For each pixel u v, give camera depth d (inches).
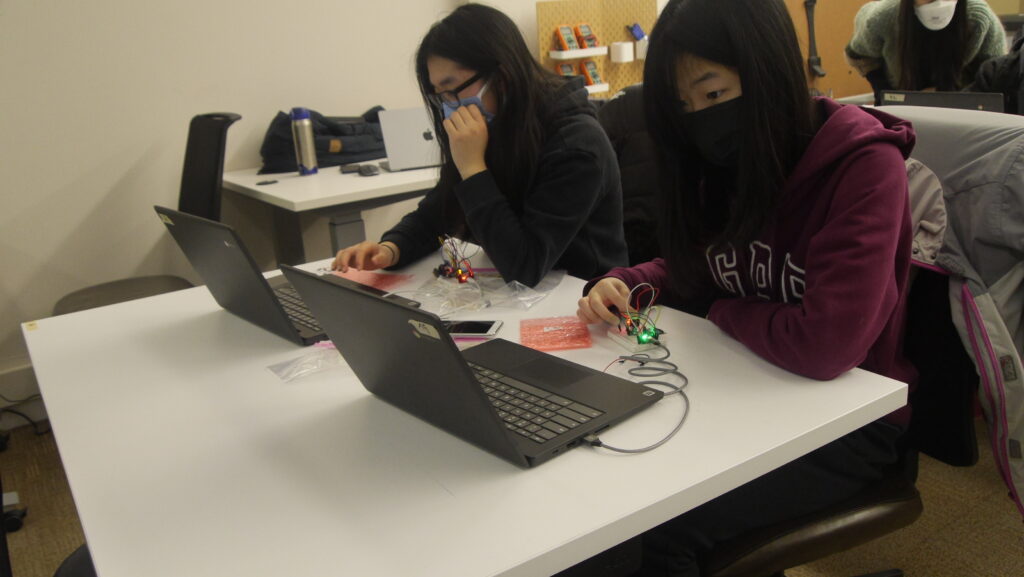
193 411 43.2
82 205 118.0
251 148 130.4
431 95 66.1
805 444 35.7
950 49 124.1
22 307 116.2
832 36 173.9
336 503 32.9
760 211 45.2
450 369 33.3
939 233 48.1
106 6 113.8
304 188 110.1
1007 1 188.7
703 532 43.5
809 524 44.0
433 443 37.5
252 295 52.9
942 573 67.8
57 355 53.1
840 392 39.2
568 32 148.1
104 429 41.8
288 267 41.2
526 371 43.1
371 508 32.3
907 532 73.7
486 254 66.1
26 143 112.2
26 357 117.1
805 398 38.7
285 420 41.2
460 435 37.5
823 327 39.5
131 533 32.0
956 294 47.8
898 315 45.8
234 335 55.1
